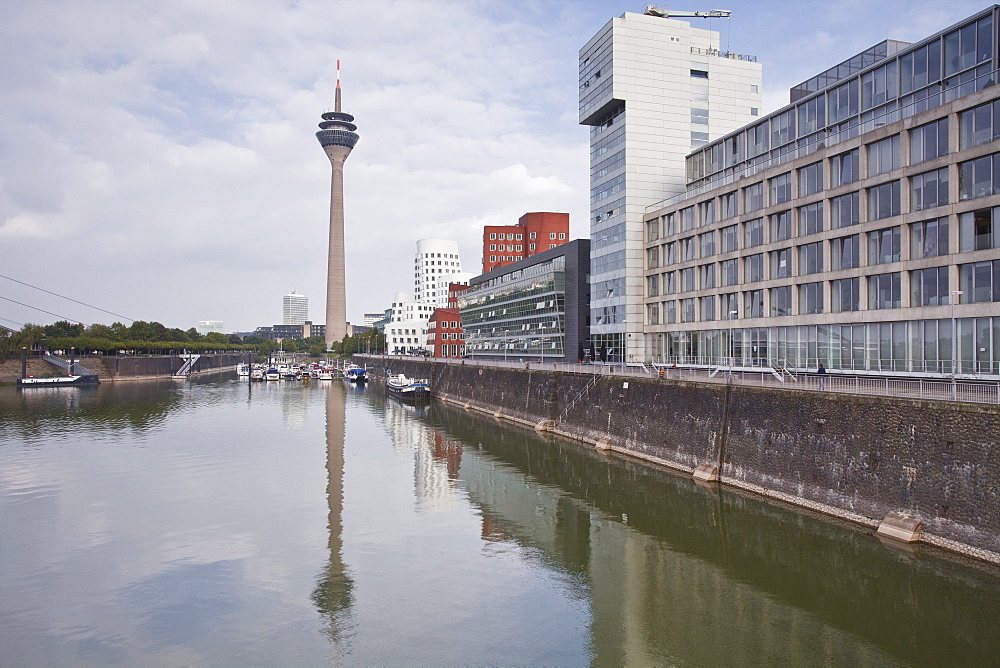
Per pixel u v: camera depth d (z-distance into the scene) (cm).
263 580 2861
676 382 4850
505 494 4312
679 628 2353
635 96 7650
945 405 2780
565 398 6812
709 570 2898
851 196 4712
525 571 2947
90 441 6412
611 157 8031
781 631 2306
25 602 2639
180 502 4125
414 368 14162
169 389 13388
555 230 16925
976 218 3797
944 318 3975
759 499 3819
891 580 2586
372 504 4094
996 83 3822
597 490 4350
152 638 2341
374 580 2861
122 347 17575
